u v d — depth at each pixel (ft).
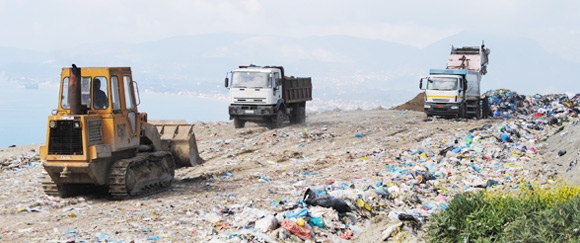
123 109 39.88
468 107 118.52
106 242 27.32
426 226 32.55
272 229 29.96
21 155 64.28
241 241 27.27
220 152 67.82
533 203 29.50
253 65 100.63
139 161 40.40
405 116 123.85
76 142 36.96
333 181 46.42
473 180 47.50
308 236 29.43
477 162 55.93
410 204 37.88
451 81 113.09
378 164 56.95
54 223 31.30
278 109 95.71
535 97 153.79
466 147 63.36
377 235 31.42
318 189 41.68
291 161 61.52
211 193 41.55
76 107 37.47
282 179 49.01
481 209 29.25
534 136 75.31
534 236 25.31
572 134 59.88
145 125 43.70
